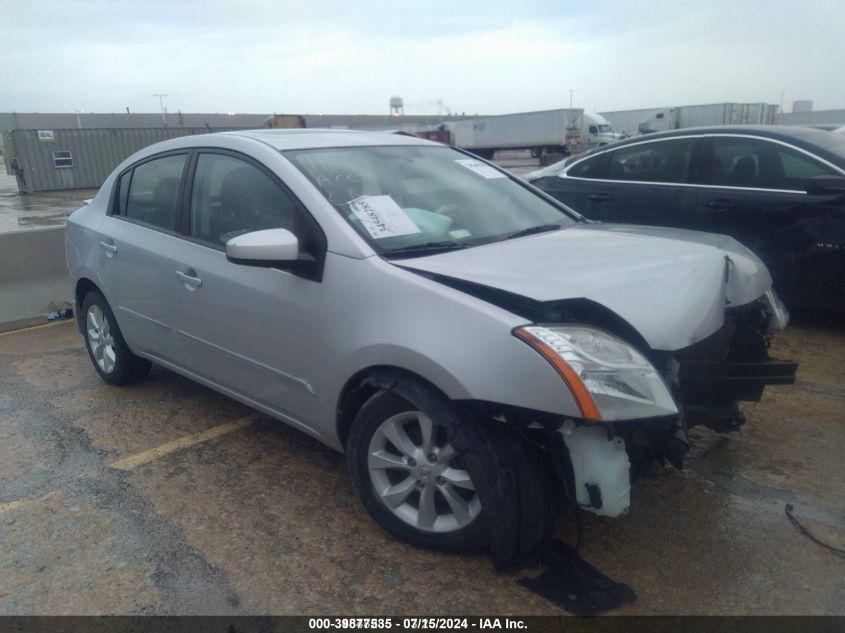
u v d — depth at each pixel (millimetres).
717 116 37469
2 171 48188
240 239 3191
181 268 3977
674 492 3525
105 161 29844
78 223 5051
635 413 2582
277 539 3217
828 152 5668
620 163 6875
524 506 2795
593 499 2662
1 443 4250
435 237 3455
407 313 2902
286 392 3521
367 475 3158
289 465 3918
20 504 3559
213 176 3967
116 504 3537
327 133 4234
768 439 4074
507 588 2848
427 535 3018
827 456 3867
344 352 3105
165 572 3000
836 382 4887
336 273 3176
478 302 2789
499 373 2641
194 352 4070
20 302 6863
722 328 3348
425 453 2947
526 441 2816
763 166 5973
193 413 4641
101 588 2910
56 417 4613
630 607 2736
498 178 4371
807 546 3088
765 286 3627
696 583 2861
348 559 3059
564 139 39625
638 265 3166
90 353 5219
